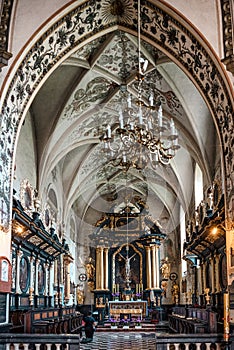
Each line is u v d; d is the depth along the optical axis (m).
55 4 11.09
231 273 10.58
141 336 21.17
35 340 9.33
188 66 12.00
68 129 18.81
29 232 15.83
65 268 25.66
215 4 10.96
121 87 16.77
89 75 16.39
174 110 17.33
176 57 12.15
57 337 9.30
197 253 20.59
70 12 11.28
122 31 13.51
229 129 10.94
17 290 15.70
